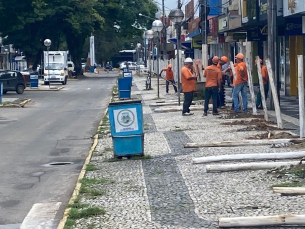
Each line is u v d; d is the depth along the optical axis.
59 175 10.84
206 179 9.23
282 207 7.23
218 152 11.60
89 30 63.34
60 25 63.38
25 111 25.42
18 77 37.91
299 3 17.62
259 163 9.77
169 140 13.92
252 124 15.97
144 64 91.44
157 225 6.79
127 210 7.60
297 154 10.34
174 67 41.16
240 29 26.80
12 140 15.78
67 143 15.12
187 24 49.59
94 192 8.70
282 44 27.72
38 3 40.12
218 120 17.48
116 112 11.61
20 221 7.68
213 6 36.66
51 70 50.97
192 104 23.22
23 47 60.75
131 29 73.62
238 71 18.14
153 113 21.56
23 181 10.33
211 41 39.09
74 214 7.41
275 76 18.77
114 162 11.47
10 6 38.22
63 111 25.16
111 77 70.25
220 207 7.46
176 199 8.05
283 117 17.36
